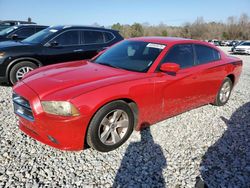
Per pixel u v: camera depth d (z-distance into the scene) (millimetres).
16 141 3486
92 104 2975
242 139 3967
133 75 3559
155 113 3812
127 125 3465
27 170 2898
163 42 4254
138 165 3119
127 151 3400
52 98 2896
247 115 5027
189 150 3533
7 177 2762
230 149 3637
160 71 3809
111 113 3275
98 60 4406
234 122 4633
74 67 3961
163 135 3914
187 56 4355
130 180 2844
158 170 3047
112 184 2766
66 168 2984
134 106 3516
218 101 5289
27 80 3482
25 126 3326
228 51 26938
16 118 4246
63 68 3914
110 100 3127
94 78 3377
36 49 6270
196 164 3209
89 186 2715
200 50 4680
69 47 6742
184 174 3000
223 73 5059
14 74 6098
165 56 3973
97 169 3000
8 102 5008
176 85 3969
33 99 3002
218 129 4285
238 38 74812
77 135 2984
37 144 3447
